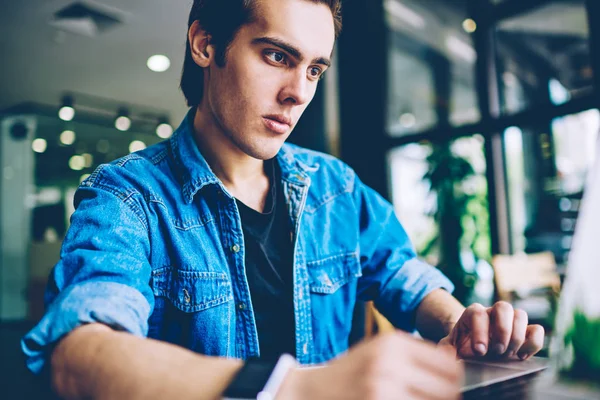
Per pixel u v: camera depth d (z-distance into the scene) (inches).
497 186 152.3
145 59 218.8
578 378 20.1
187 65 35.9
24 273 281.3
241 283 34.5
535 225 162.9
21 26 187.0
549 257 144.8
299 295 36.5
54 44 202.5
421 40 198.1
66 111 273.4
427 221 180.2
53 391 17.9
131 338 18.3
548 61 155.0
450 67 204.4
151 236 31.7
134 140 323.3
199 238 33.8
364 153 179.9
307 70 30.8
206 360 16.0
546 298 143.6
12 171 288.0
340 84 182.4
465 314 28.8
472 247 172.2
